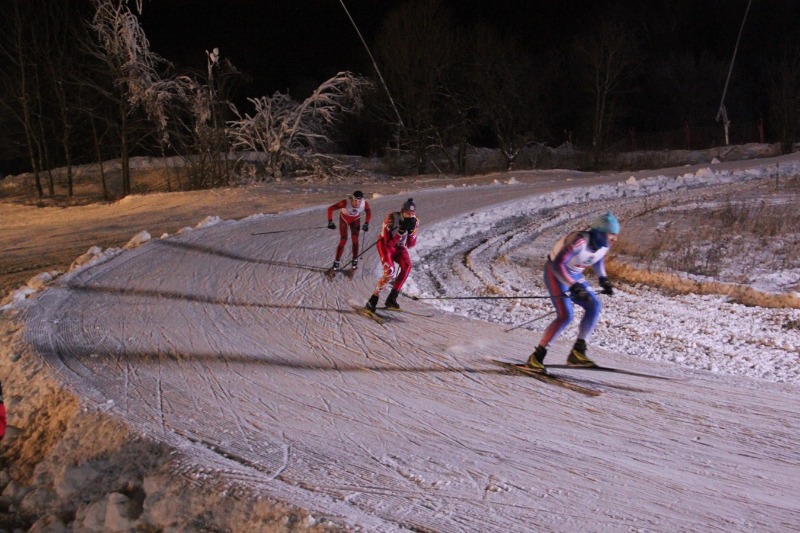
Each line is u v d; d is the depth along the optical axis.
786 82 36.50
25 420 6.91
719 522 4.69
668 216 17.34
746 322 9.60
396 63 37.00
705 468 5.45
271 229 15.71
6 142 38.16
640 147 44.62
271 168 34.31
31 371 7.65
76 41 31.66
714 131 43.12
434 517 4.73
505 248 15.38
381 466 5.48
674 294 11.36
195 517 4.88
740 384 7.20
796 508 4.87
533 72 40.88
